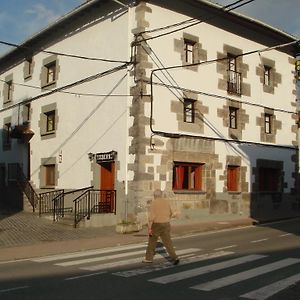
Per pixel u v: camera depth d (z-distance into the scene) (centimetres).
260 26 2255
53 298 720
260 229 1773
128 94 1841
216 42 2098
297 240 1427
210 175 2030
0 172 2795
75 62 2152
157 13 1870
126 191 1806
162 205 1056
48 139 2309
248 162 2223
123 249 1328
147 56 1827
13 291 769
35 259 1164
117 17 1928
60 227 1741
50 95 2325
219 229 1786
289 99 2494
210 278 871
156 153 1823
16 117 2650
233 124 2192
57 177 2209
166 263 1047
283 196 2411
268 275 893
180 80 1938
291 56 2531
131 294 745
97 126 1984
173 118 1898
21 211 2252
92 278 880
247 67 2252
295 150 2500
